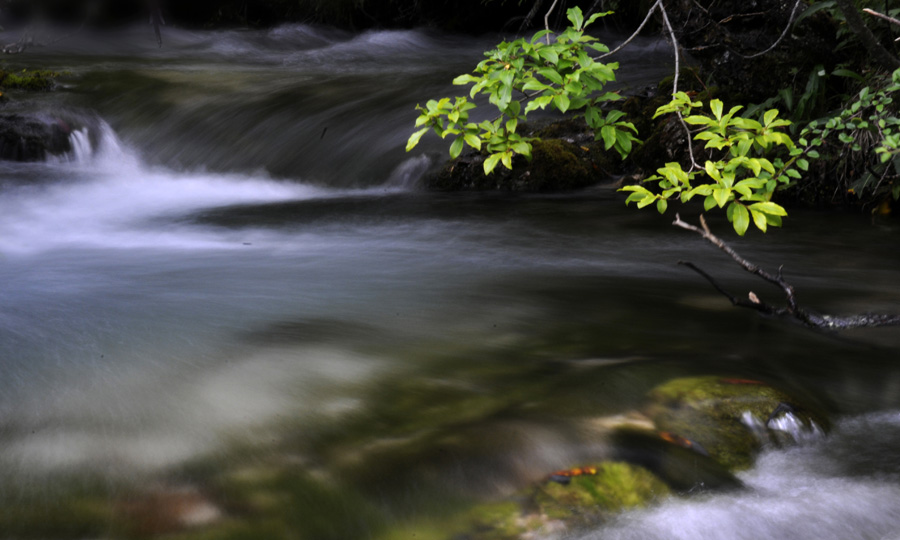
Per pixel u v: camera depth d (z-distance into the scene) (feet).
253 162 30.32
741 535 7.64
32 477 8.49
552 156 25.14
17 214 24.30
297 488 8.27
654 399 9.91
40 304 14.62
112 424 9.66
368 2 59.36
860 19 13.03
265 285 15.87
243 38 56.39
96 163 31.58
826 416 9.83
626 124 11.34
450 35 56.39
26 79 35.29
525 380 10.69
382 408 9.96
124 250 19.63
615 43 44.45
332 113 31.78
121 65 42.34
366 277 16.38
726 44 22.16
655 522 7.77
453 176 25.96
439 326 13.11
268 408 10.05
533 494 8.11
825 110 21.81
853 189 19.77
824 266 16.61
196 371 11.27
